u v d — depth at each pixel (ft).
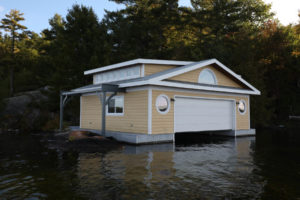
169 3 114.01
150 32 112.98
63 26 88.79
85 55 82.07
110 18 121.60
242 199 14.70
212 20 115.03
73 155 28.78
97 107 50.85
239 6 122.52
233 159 26.45
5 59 120.16
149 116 38.09
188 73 44.62
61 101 55.72
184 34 124.26
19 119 72.23
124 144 37.29
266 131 65.21
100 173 20.30
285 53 95.20
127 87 42.45
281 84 100.37
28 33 136.67
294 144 38.81
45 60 95.86
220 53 92.22
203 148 34.17
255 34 107.14
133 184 17.33
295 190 16.29
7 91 126.00
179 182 17.85
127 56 105.09
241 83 53.01
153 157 27.27
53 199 14.64
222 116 50.21
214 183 17.70
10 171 21.35
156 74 44.27
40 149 34.04
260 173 20.56
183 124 43.47
